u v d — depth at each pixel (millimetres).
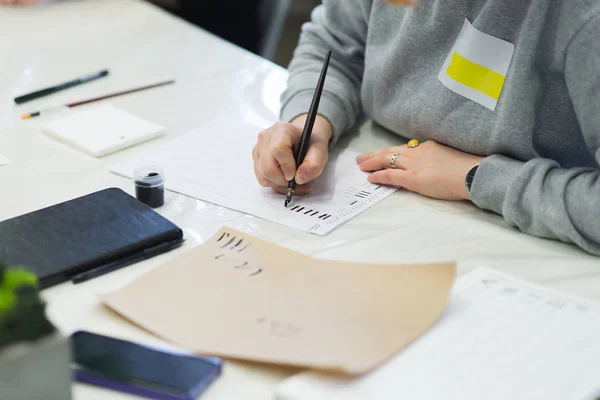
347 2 1217
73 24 1662
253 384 602
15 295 499
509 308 696
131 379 580
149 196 899
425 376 595
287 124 1010
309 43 1314
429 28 1048
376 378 591
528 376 599
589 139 906
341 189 994
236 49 1547
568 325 671
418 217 922
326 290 707
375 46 1159
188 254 773
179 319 665
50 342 502
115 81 1357
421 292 698
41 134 1132
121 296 697
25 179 981
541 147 1000
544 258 829
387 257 818
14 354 485
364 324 653
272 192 967
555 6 882
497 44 964
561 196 847
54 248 762
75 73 1385
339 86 1197
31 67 1405
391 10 1124
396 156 1038
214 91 1324
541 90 947
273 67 1451
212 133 1146
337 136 1128
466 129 1018
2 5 1748
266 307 681
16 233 785
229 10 2213
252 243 799
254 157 1000
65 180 983
